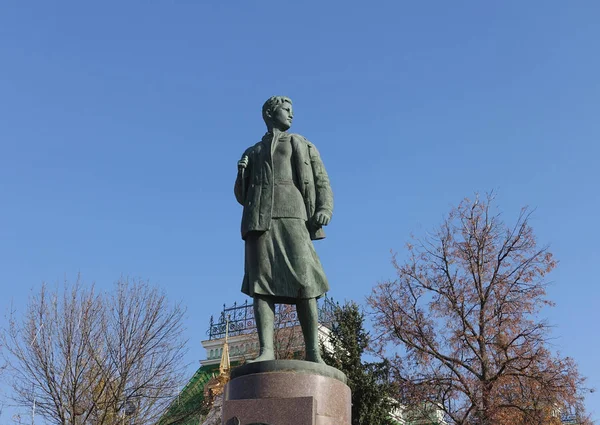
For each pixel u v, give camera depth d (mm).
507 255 28125
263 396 7586
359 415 23891
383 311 27812
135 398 23484
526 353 26172
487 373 26281
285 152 9180
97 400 22672
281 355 26297
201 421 27078
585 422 26203
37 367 22812
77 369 22891
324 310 29203
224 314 35156
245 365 7953
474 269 28125
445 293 27812
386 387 25188
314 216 8922
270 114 9500
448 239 28734
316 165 9273
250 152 9359
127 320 24297
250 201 8984
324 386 7668
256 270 8695
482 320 27172
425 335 27469
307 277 8586
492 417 24859
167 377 24391
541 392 25328
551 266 27781
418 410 26781
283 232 8781
